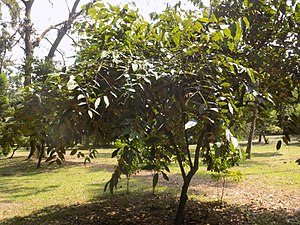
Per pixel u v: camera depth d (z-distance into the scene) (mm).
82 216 5703
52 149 3723
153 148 3592
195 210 5797
